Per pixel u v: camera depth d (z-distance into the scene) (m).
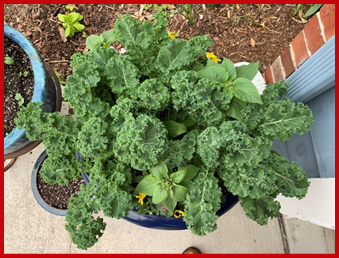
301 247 2.02
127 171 1.24
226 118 1.30
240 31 2.11
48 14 2.17
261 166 1.18
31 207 2.08
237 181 1.17
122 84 1.22
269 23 2.11
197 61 1.40
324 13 1.32
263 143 1.14
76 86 1.15
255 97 1.16
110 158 1.32
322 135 1.59
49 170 1.30
